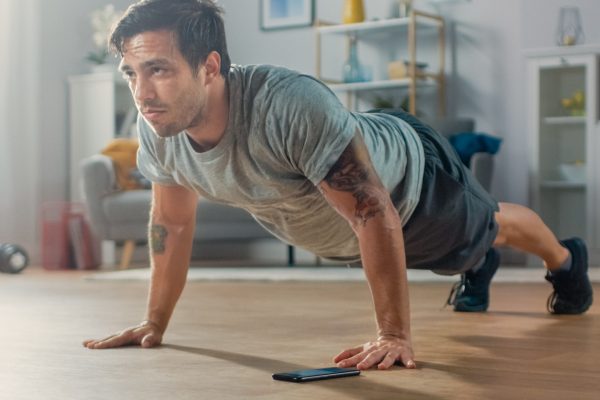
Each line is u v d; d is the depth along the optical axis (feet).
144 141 6.52
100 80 23.57
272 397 4.76
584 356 6.33
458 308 9.75
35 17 23.13
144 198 19.77
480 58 22.27
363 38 23.73
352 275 16.90
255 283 15.47
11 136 22.71
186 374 5.62
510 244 8.65
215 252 25.41
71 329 8.61
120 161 20.58
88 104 23.79
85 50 24.76
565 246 9.13
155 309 7.16
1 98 22.58
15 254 19.47
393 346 5.78
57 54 24.11
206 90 5.78
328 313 10.00
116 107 23.99
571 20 20.90
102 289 14.35
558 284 9.24
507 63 21.94
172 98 5.61
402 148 6.83
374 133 6.66
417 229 7.20
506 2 21.97
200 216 19.74
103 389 5.09
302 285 14.85
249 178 6.20
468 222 7.39
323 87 5.88
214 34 5.73
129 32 5.56
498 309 10.04
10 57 22.74
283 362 6.15
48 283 16.01
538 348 6.77
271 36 25.34
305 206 6.52
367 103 23.59
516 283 14.47
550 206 21.01
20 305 11.43
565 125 20.86
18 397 4.88
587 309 9.39
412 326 8.33
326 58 24.52
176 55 5.57
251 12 25.67
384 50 23.44
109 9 24.11
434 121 20.84
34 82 23.09
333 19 24.41
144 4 5.57
